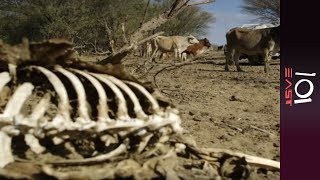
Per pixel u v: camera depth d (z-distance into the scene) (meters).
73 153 2.04
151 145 2.09
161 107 2.21
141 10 13.16
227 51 8.31
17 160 1.79
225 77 6.90
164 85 5.61
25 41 2.02
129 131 2.02
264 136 2.99
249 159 2.17
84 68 2.18
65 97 1.94
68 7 11.72
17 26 12.48
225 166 2.11
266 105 4.28
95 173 1.73
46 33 11.75
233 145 2.70
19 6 12.30
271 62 10.25
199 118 3.38
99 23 11.14
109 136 2.08
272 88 5.49
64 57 2.09
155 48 11.44
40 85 2.11
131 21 11.87
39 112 1.89
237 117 3.62
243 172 2.04
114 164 1.87
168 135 2.13
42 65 2.10
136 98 2.12
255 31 7.94
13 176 1.63
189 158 2.17
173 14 3.25
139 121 2.03
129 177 1.78
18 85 2.08
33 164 1.73
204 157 2.16
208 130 3.04
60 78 2.13
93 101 2.15
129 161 1.88
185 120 3.31
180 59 11.46
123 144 2.01
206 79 6.54
